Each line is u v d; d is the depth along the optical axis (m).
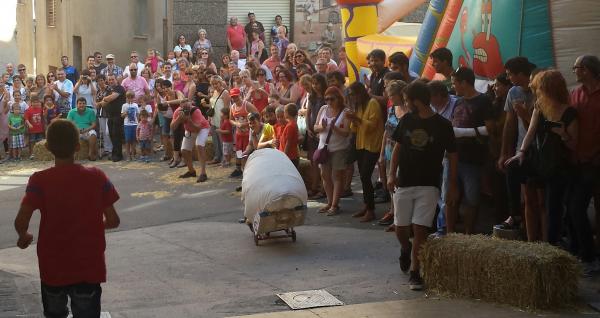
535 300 7.46
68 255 5.88
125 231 12.61
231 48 25.06
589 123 8.16
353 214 12.35
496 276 7.68
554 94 8.16
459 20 12.23
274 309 7.95
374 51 12.20
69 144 5.97
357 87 11.62
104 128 19.30
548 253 7.53
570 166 8.26
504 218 10.17
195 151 18.08
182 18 25.64
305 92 14.92
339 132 12.15
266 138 14.03
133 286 9.12
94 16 29.53
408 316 7.44
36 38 36.88
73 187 5.93
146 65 21.45
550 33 10.42
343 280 8.89
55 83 20.78
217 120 17.36
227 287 8.90
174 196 14.97
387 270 9.21
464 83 9.41
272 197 10.48
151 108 18.78
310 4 26.31
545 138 8.33
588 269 8.25
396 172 8.38
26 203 5.87
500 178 10.02
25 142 20.55
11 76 23.09
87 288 5.93
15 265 10.77
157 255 10.82
